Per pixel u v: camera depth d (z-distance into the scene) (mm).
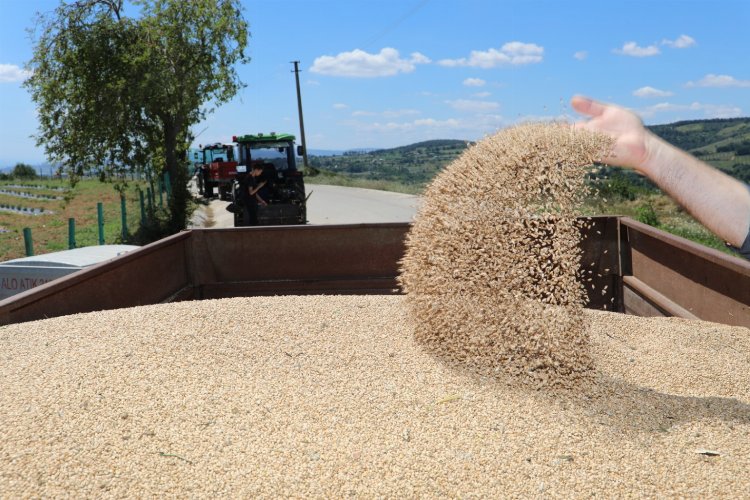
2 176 60562
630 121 2113
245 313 5195
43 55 23359
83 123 23922
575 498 2844
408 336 4688
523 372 3934
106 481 2906
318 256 7109
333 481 2924
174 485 2889
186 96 25344
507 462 3090
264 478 2939
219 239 7113
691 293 5488
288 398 3701
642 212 16234
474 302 4090
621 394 3887
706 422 3553
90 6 23984
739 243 1937
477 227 4016
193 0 25234
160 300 6406
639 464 3109
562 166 3826
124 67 23953
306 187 40219
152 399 3631
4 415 3428
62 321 4918
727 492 2885
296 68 59406
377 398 3707
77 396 3633
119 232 18625
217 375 3980
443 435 3316
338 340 4621
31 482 2885
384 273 7105
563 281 3904
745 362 4488
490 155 4102
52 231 19828
